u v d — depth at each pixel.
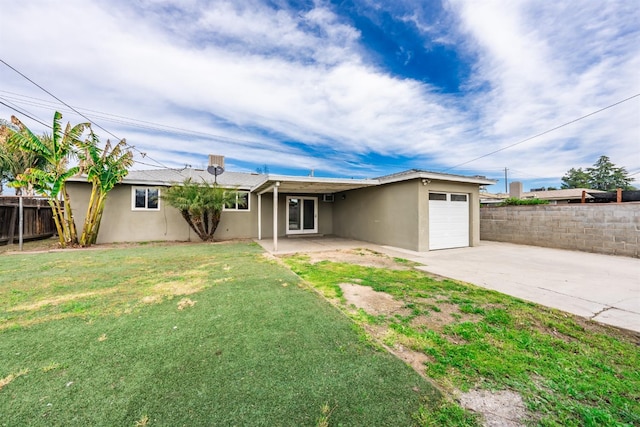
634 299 3.74
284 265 5.94
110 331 2.69
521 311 3.28
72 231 8.57
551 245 8.88
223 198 10.08
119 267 5.64
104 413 1.61
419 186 8.16
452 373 2.04
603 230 7.65
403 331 2.73
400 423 1.54
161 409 1.64
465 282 4.60
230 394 1.78
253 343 2.46
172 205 9.70
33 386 1.84
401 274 5.15
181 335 2.61
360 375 1.99
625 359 2.25
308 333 2.66
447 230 8.86
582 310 3.32
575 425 1.55
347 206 12.06
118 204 10.12
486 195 23.64
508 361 2.21
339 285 4.38
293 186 9.76
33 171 7.48
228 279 4.70
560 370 2.09
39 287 4.18
